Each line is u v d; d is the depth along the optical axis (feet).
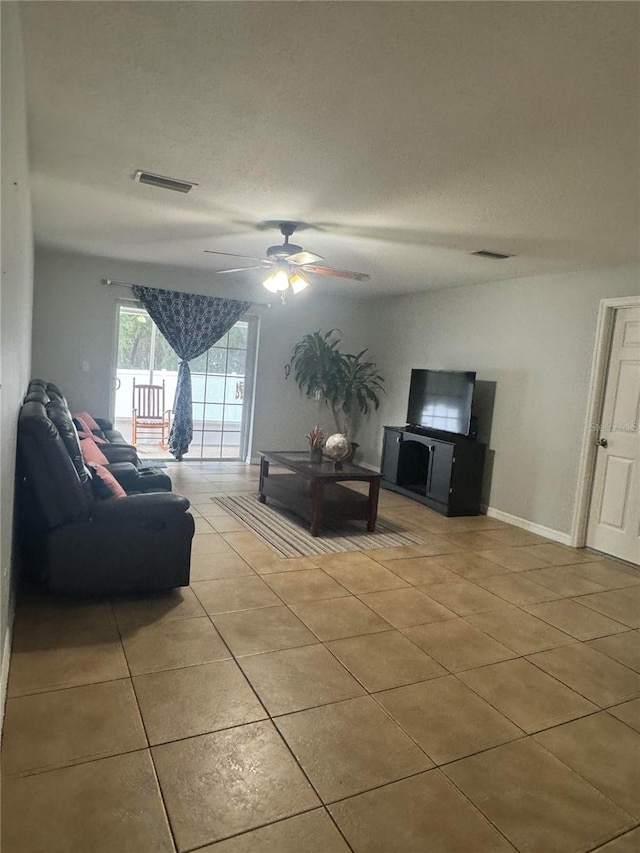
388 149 8.17
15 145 5.88
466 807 5.59
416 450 20.31
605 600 11.35
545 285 16.02
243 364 23.02
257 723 6.62
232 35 5.64
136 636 8.38
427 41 5.49
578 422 15.02
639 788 6.06
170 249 16.83
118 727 6.31
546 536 15.76
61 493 8.73
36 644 7.91
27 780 5.42
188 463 22.35
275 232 13.58
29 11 5.42
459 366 19.22
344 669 7.98
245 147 8.46
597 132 7.20
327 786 5.72
